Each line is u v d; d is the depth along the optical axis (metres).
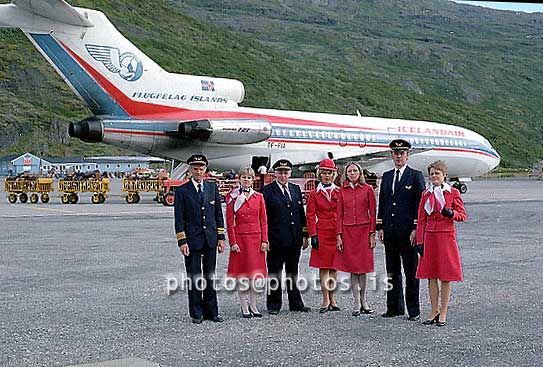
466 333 8.72
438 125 39.41
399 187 10.00
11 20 27.03
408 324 9.35
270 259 10.30
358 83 149.62
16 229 21.00
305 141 33.91
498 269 13.68
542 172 95.19
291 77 140.00
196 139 30.48
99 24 28.70
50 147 98.56
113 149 102.69
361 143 35.72
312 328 9.14
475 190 52.06
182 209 9.60
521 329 8.88
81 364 7.36
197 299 9.43
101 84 28.89
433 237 9.34
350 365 7.36
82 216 25.77
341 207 10.14
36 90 109.44
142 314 9.75
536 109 164.50
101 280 12.31
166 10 162.62
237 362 7.48
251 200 10.03
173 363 7.43
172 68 126.88
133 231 20.47
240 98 32.91
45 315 9.61
